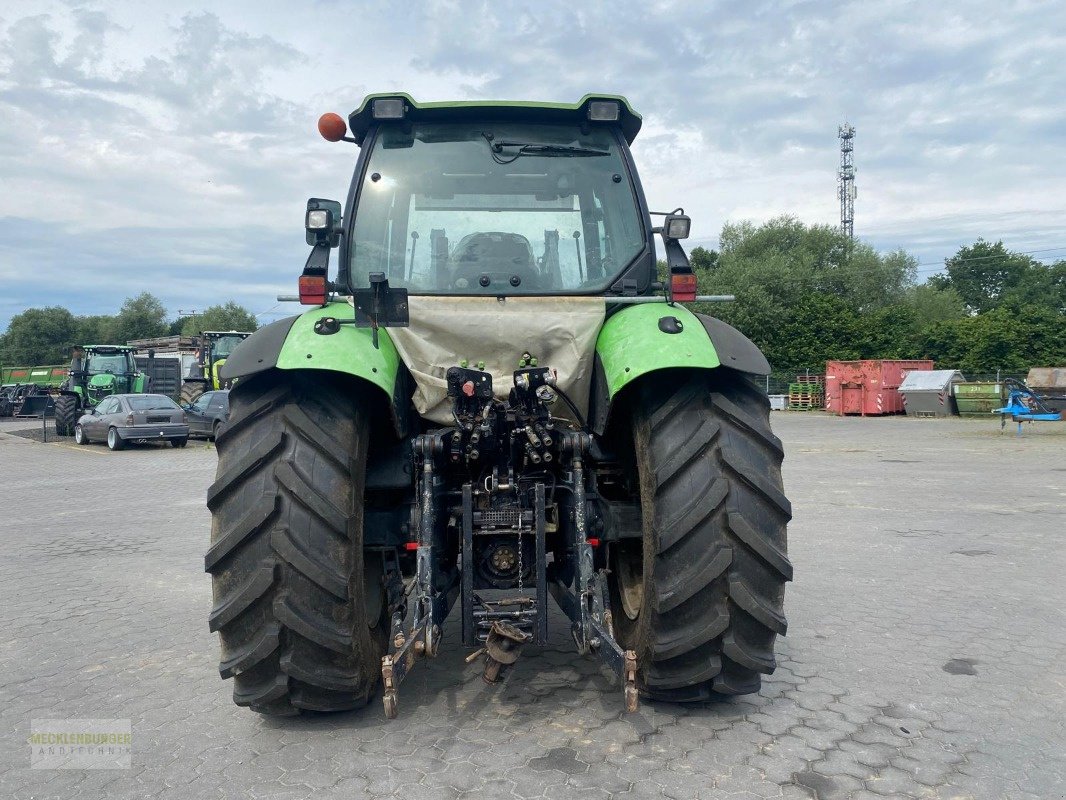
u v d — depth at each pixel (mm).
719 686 2961
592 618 2891
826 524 7859
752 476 2871
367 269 3553
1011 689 3512
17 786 2734
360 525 2953
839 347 42656
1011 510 8617
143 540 7801
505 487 3092
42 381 40969
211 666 4016
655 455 2949
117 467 15633
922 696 3424
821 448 16469
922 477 11562
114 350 27703
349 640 2848
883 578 5629
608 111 3617
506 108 3594
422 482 3104
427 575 2906
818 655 3982
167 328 97438
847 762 2799
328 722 3162
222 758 2885
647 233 3635
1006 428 21531
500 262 3564
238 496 2854
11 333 91312
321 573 2781
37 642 4480
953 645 4137
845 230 69938
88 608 5230
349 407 3014
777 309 44938
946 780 2676
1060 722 3156
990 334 39406
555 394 3162
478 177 3629
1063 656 3961
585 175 3662
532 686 3529
